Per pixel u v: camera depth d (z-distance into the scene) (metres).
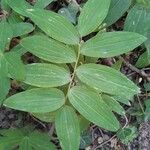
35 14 0.31
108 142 0.38
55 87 0.31
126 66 0.40
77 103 0.29
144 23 0.35
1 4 0.37
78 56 0.31
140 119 0.38
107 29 0.41
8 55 0.31
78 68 0.30
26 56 0.38
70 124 0.29
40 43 0.31
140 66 0.39
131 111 0.39
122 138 0.37
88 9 0.32
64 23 0.31
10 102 0.29
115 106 0.33
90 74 0.30
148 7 0.35
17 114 0.38
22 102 0.29
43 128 0.38
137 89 0.29
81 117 0.33
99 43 0.31
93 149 0.38
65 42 0.31
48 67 0.30
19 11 0.35
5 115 0.38
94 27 0.32
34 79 0.30
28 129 0.35
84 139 0.38
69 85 0.30
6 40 0.32
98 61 0.39
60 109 0.30
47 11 0.31
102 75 0.30
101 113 0.29
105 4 0.32
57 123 0.29
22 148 0.31
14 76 0.30
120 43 0.31
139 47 0.40
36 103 0.29
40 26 0.31
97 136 0.38
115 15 0.37
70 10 0.39
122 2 0.36
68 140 0.29
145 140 0.38
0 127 0.38
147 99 0.38
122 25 0.41
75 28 0.31
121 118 0.38
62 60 0.30
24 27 0.34
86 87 0.31
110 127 0.29
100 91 0.31
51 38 0.32
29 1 0.40
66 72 0.30
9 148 0.31
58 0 0.41
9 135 0.32
